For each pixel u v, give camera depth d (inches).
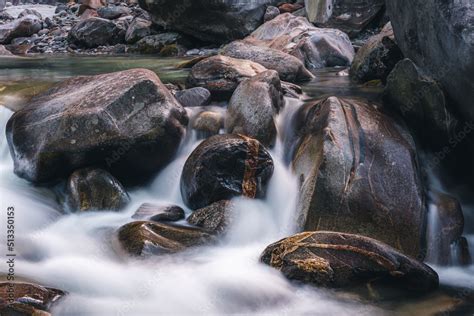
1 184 259.0
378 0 595.2
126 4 879.7
